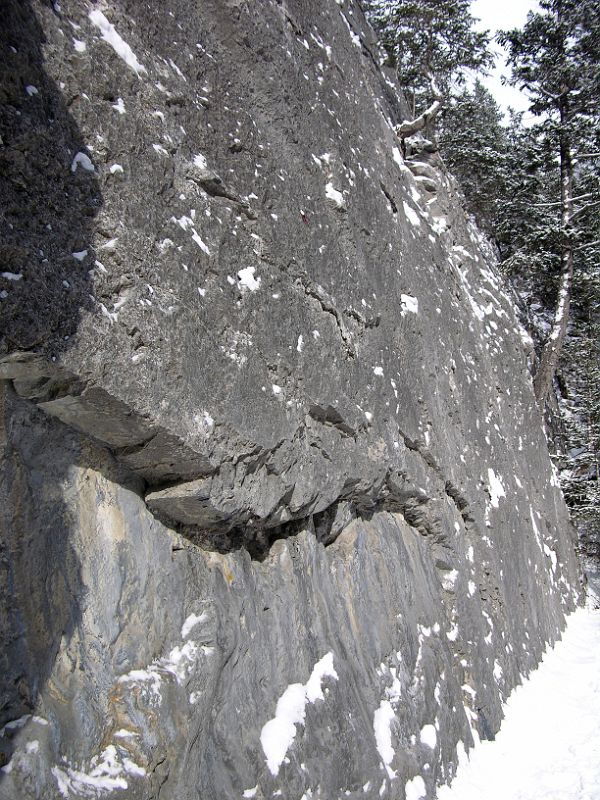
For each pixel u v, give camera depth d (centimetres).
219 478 361
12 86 276
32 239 272
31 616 270
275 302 449
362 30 1170
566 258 1942
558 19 1936
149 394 313
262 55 529
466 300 1188
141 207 336
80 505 308
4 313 253
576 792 609
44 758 254
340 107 696
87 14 333
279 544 460
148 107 362
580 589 1602
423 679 589
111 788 272
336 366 523
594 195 1928
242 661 382
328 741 419
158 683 312
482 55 1641
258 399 401
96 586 303
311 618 462
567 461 1914
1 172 266
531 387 1598
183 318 347
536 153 1956
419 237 970
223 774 341
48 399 288
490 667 783
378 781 445
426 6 1529
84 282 292
